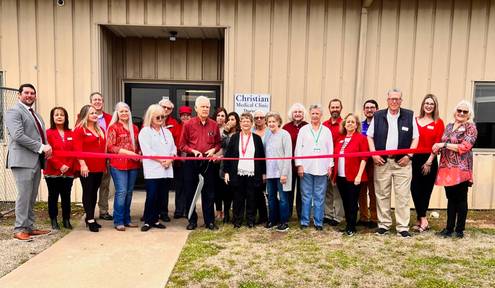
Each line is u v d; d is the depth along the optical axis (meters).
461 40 6.19
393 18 6.17
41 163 4.34
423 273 3.54
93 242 4.26
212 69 7.11
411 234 4.70
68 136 4.66
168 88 7.17
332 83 6.27
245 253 3.99
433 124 4.66
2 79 6.18
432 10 6.15
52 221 4.68
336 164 4.73
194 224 4.82
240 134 4.82
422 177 4.76
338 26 6.19
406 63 6.22
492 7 6.14
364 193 5.01
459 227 4.57
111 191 6.51
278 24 6.19
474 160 6.26
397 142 4.51
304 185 4.80
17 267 3.57
